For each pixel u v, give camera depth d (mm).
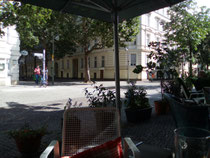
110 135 2170
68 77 46969
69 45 32531
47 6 3586
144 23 32250
